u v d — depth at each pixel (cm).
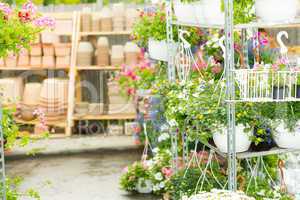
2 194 379
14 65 837
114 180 603
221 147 385
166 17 458
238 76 369
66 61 841
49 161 704
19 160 713
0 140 385
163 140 573
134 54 827
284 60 378
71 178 616
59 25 851
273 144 399
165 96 459
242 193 369
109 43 915
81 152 752
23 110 807
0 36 336
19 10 354
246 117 377
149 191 551
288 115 383
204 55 476
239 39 471
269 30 723
